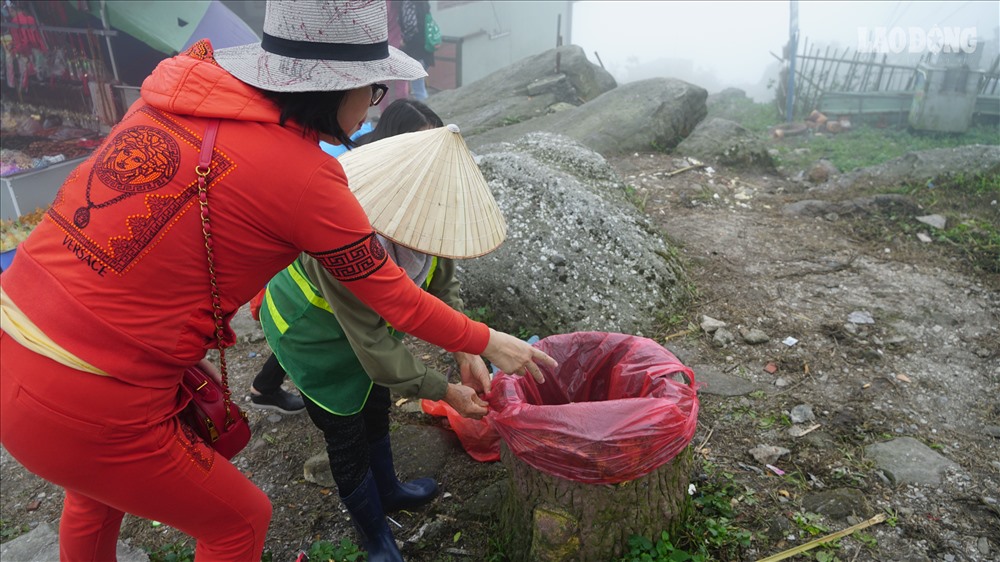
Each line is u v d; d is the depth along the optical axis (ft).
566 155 14.89
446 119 26.78
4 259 15.44
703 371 10.23
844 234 14.84
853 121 27.50
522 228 11.73
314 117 4.53
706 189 17.62
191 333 4.67
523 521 6.88
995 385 9.93
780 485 8.08
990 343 10.85
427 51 29.60
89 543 5.73
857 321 11.42
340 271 4.79
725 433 8.98
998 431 9.01
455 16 45.37
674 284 11.89
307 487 8.77
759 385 9.93
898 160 17.70
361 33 4.46
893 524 7.48
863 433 8.93
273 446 9.53
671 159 20.08
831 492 7.91
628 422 6.05
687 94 21.88
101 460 4.58
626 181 18.12
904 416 9.27
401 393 6.06
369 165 6.07
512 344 5.71
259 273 4.82
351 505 6.95
